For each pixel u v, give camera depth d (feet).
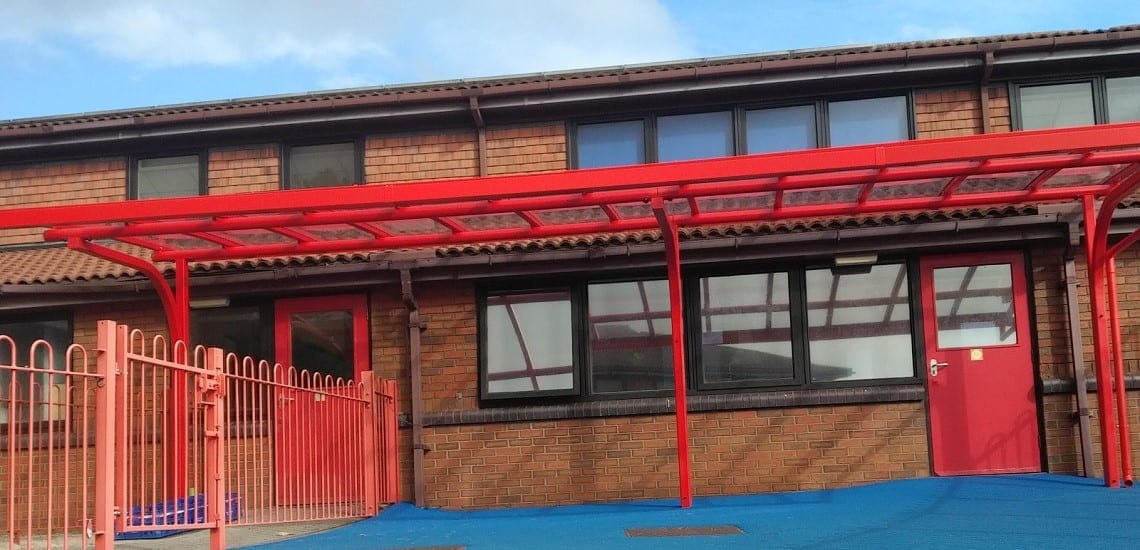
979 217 34.04
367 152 40.91
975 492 30.66
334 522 31.71
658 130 39.91
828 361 35.78
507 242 36.35
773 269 36.22
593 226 31.24
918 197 30.63
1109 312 34.27
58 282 36.81
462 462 36.09
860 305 35.88
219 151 41.65
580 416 35.83
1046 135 25.17
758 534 25.12
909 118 38.68
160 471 35.01
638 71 38.81
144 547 26.81
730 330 36.24
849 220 34.60
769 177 27.09
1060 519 25.79
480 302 37.11
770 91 39.01
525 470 35.86
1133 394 34.06
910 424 34.88
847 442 34.94
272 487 33.17
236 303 38.09
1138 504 27.58
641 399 35.91
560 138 40.04
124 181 42.04
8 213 27.89
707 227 35.37
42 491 35.50
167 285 33.47
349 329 37.63
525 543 25.31
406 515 32.71
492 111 39.91
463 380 36.68
